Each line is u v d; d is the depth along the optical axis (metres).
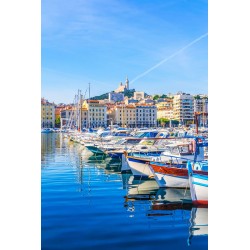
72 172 14.80
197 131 14.32
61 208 10.41
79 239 8.62
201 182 10.12
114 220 9.63
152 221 9.55
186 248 8.60
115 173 14.82
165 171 12.06
